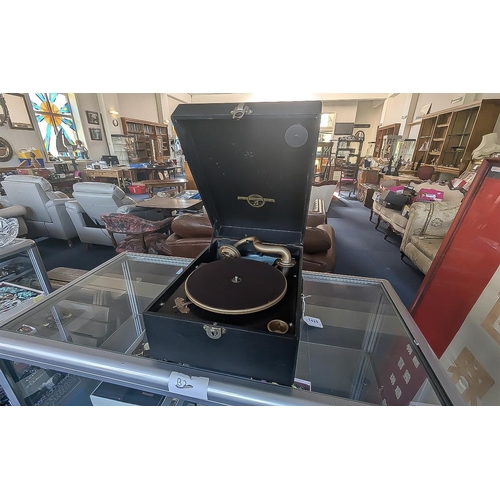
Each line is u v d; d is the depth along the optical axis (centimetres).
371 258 303
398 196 357
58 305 93
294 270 71
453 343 114
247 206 80
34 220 317
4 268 167
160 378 54
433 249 222
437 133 490
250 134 59
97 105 700
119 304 118
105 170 603
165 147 952
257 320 51
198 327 49
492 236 107
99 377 60
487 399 91
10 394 79
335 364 96
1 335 67
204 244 170
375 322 100
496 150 323
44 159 568
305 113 49
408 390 66
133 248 246
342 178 810
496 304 97
